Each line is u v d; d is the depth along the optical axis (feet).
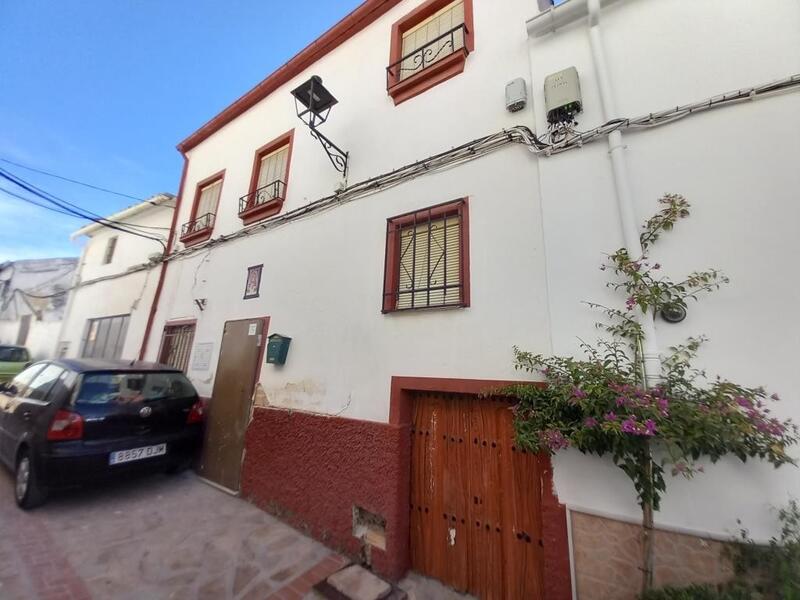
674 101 8.24
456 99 12.23
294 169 17.22
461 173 11.05
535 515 8.23
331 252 13.76
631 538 6.70
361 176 14.10
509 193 9.92
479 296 9.62
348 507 10.37
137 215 28.68
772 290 6.43
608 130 8.50
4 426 14.21
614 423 5.96
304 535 11.07
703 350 6.67
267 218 17.40
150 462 13.28
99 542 10.13
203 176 23.48
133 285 25.39
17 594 7.88
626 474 6.95
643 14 9.25
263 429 13.41
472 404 9.57
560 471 7.58
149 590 8.30
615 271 7.75
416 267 11.46
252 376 14.71
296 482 11.84
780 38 7.59
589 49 9.75
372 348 11.36
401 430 9.98
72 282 34.32
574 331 7.93
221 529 11.23
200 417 15.55
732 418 5.57
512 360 8.66
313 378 12.62
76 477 11.51
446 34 13.00
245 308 16.42
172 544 10.25
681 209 7.36
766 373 6.19
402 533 9.49
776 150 6.97
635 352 7.09
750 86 7.55
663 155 7.93
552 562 7.25
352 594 8.41
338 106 16.24
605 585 6.74
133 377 13.92
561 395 6.94
